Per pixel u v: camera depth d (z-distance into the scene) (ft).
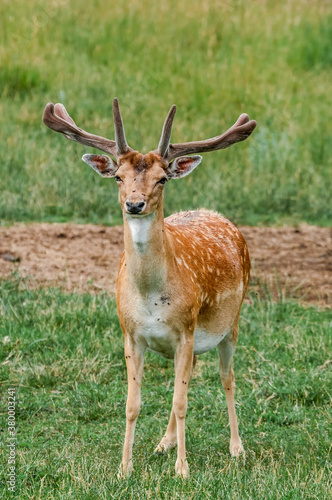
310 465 39.29
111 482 35.81
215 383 49.90
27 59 115.34
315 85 119.14
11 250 70.03
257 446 42.22
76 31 126.62
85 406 45.75
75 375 49.06
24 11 128.16
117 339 53.78
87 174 86.53
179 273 37.78
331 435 42.86
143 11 133.80
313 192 88.07
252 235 78.23
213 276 41.09
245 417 45.73
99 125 97.50
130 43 125.08
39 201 81.00
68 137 40.04
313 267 71.05
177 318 37.55
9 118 99.76
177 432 38.04
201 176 89.35
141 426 44.16
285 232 79.51
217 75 118.21
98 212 81.30
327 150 99.30
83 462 38.17
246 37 131.23
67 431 43.34
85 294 60.54
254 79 117.80
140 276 36.45
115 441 42.16
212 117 104.78
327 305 62.23
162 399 47.67
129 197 34.96
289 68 123.65
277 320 58.90
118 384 49.34
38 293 59.47
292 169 92.68
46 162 88.53
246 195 85.92
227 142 39.88
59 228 76.54
